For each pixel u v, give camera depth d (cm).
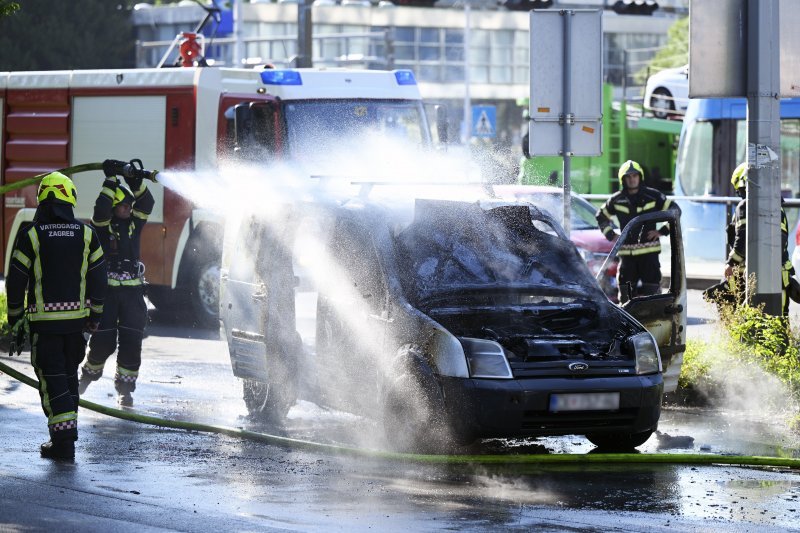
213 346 4419
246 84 4916
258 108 4734
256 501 2211
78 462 2541
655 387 2639
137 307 3256
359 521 2073
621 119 9444
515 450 2761
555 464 2569
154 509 2141
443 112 5072
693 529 2042
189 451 2664
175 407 3234
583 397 2569
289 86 4841
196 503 2188
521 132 17038
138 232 3294
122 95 5197
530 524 2066
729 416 3142
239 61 11044
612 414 2603
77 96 5319
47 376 2588
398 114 4994
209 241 4919
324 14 15050
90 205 5294
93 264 2645
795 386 3150
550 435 2580
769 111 3403
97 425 2972
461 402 2544
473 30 16338
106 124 5244
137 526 2022
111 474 2425
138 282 3266
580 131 3550
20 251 2597
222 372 3819
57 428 2559
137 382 3622
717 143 7562
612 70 16650
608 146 9450
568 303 2858
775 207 3419
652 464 2580
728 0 3412
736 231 3609
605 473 2488
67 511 2120
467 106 15500
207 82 4981
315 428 2972
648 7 11019
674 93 9394
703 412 3198
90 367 3278
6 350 4197
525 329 2759
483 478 2430
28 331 2612
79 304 2620
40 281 2594
